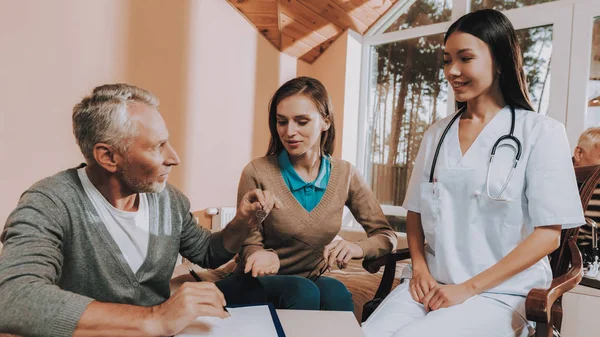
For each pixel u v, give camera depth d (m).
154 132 0.80
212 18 2.73
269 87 3.25
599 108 2.54
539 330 0.88
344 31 3.49
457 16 3.12
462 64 1.08
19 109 1.77
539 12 2.73
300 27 3.18
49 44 1.86
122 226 0.87
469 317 0.97
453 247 1.12
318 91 1.25
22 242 0.71
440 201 1.14
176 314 0.61
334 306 1.18
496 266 1.02
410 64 3.43
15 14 1.73
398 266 2.36
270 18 2.99
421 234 1.26
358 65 3.61
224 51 2.84
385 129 3.57
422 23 3.40
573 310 1.49
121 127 0.77
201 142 2.71
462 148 1.16
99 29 2.07
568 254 1.23
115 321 0.60
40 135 1.86
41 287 0.63
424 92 3.35
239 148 3.02
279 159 1.33
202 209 2.76
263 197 1.02
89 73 2.04
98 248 0.84
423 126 3.36
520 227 1.05
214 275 1.68
